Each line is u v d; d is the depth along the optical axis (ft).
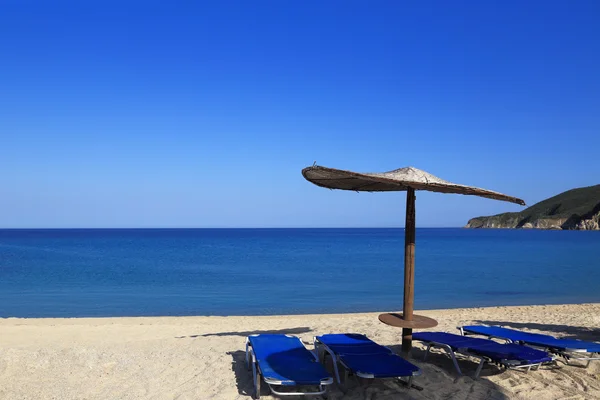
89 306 57.67
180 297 64.80
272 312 53.52
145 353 23.24
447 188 17.42
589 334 30.32
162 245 239.09
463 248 205.05
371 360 17.33
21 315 51.34
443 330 31.81
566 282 81.05
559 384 18.33
